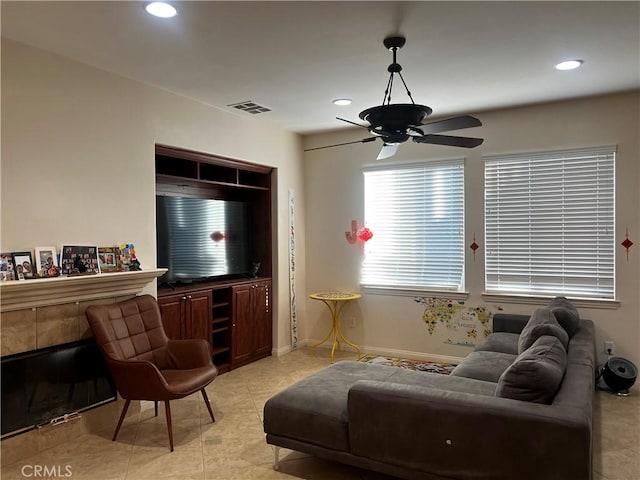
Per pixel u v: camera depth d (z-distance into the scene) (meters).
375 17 2.55
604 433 3.12
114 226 3.40
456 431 2.13
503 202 4.57
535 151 4.38
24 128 2.84
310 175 5.67
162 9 2.43
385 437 2.31
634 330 4.04
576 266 4.27
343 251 5.47
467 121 2.70
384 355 5.18
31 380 2.86
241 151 4.68
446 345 4.86
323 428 2.51
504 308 4.56
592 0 2.38
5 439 2.73
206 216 4.66
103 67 3.29
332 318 5.53
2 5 2.36
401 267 5.12
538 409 2.01
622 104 4.03
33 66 2.90
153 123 3.74
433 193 4.93
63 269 2.99
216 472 2.67
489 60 3.21
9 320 2.75
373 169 5.23
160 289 4.12
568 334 3.32
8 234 2.75
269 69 3.36
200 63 3.23
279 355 5.23
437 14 2.52
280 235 5.28
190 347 3.43
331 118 4.82
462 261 4.79
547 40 2.89
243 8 2.43
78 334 3.13
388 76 3.53
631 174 4.02
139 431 3.22
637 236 4.00
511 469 2.01
